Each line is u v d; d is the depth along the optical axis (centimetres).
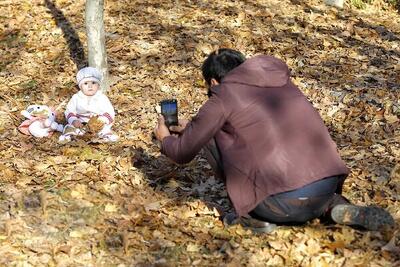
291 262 450
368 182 564
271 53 930
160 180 582
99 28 777
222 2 1161
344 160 611
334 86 813
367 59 916
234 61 449
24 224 510
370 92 787
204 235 489
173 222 510
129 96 798
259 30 1023
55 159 619
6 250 473
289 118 434
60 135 681
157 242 483
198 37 984
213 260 460
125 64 897
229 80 439
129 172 597
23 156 630
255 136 431
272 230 475
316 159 433
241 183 440
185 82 836
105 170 596
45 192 554
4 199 549
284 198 431
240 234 485
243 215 443
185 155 455
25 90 836
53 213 527
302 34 1015
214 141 459
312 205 436
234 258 458
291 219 446
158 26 1037
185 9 1115
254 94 435
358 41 1002
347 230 470
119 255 470
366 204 526
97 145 651
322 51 944
